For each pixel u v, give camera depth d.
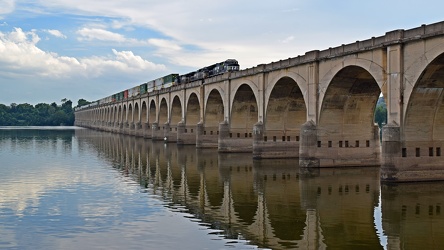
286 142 66.31
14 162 63.81
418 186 39.94
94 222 29.67
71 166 59.19
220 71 90.75
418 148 41.31
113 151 82.75
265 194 38.97
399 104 41.03
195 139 98.06
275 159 65.12
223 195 38.69
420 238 25.83
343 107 53.31
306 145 53.31
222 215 31.58
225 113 78.06
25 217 31.02
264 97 65.44
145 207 34.12
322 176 47.94
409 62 40.31
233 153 75.81
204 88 88.25
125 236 26.48
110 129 186.88
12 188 42.09
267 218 30.62
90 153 78.75
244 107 76.31
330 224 28.97
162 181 46.47
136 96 144.62
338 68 49.47
